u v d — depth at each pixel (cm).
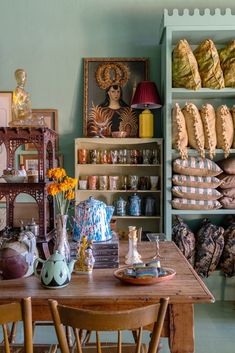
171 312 154
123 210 371
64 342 134
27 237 183
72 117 388
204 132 354
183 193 350
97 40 387
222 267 361
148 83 358
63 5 386
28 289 160
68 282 163
